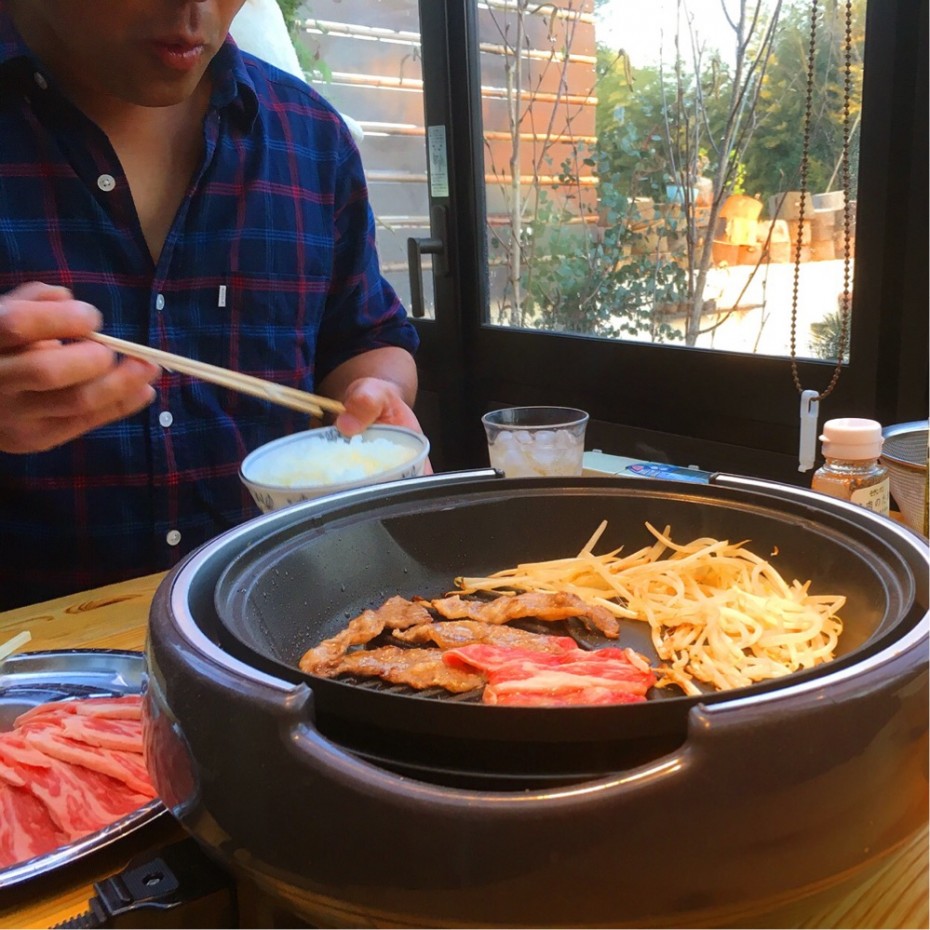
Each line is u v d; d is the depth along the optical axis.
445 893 0.39
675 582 0.77
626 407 2.37
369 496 0.82
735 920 0.41
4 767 0.70
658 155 2.29
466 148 2.61
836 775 0.40
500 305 2.80
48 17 1.10
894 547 0.65
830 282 1.91
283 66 2.19
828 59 1.82
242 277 1.45
